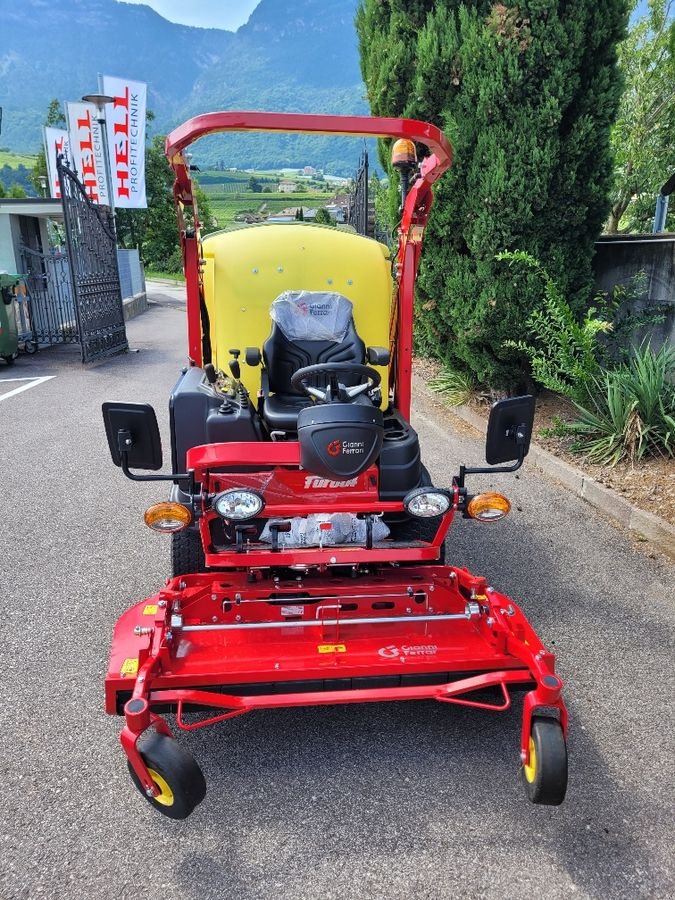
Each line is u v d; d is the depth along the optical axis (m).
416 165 4.54
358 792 3.02
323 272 4.67
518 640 3.10
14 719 3.46
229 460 3.24
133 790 3.03
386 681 3.04
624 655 3.97
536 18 6.57
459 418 8.78
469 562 5.04
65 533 5.60
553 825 2.85
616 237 7.80
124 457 3.22
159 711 2.94
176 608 3.34
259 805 2.95
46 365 13.12
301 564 3.43
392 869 2.64
